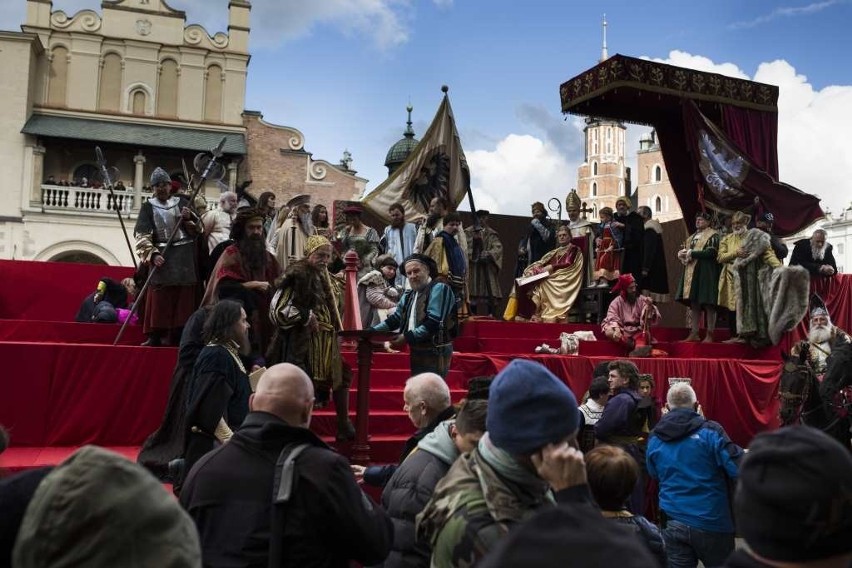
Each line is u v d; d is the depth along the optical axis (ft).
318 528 8.98
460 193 45.75
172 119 109.50
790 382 24.94
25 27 105.81
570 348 34.12
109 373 23.89
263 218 23.50
